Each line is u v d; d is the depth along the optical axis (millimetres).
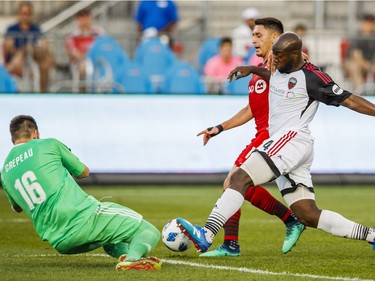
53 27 56812
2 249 23234
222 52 47562
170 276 17797
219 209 19328
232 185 19516
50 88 46750
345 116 44938
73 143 42531
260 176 19578
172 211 33594
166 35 52031
